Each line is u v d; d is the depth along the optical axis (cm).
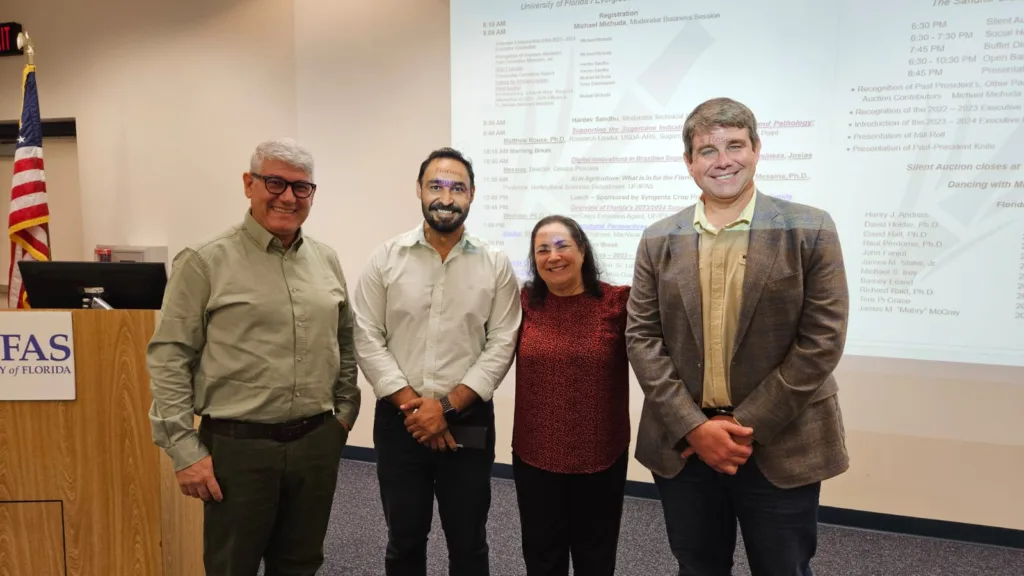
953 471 232
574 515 153
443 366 157
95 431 159
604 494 149
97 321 157
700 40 238
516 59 264
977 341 216
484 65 270
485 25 268
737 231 132
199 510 188
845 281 126
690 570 141
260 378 141
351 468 308
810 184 228
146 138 349
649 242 143
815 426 130
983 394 224
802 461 129
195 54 333
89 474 160
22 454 159
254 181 142
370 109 303
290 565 154
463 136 276
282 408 142
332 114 310
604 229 258
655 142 248
